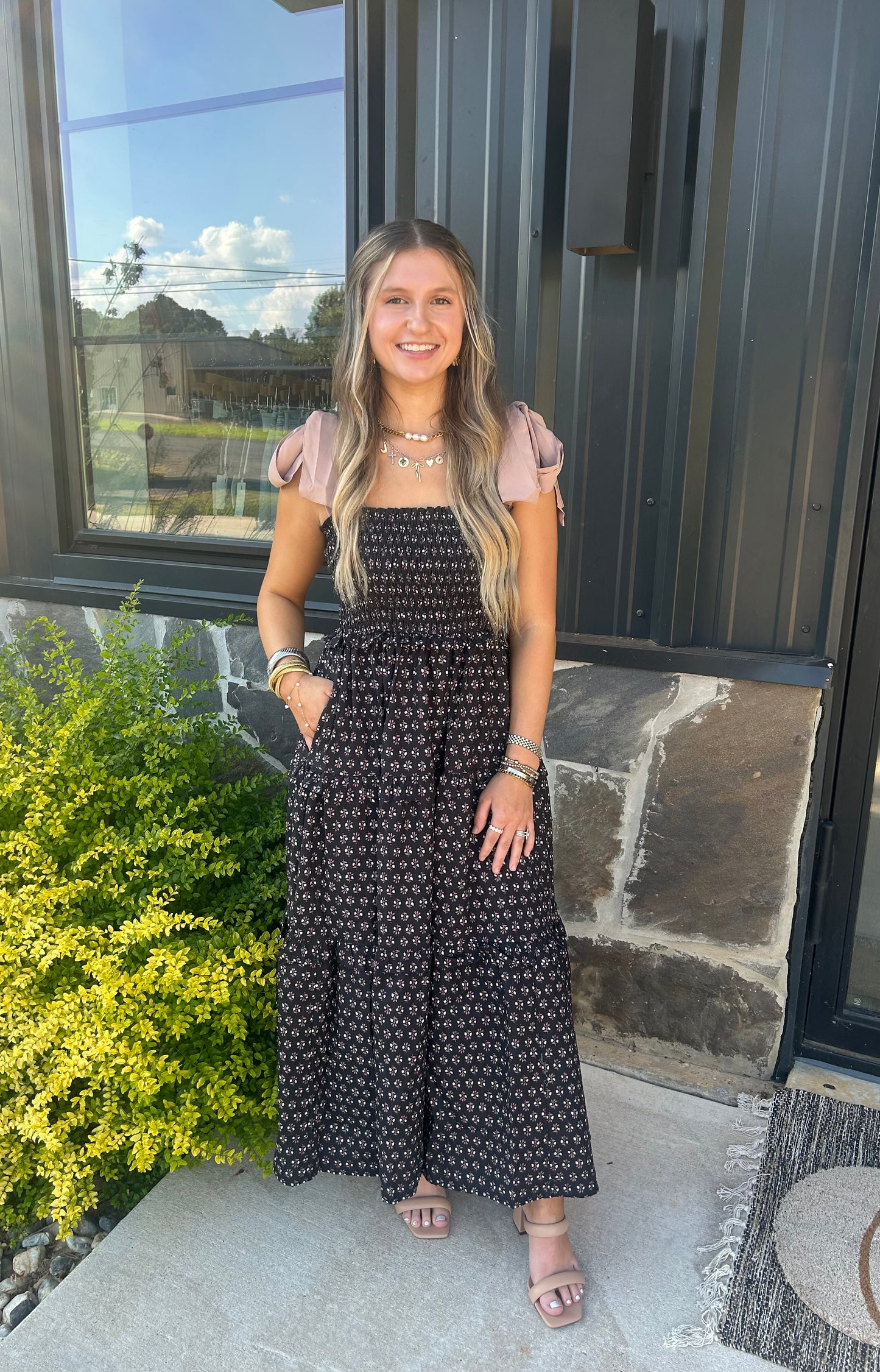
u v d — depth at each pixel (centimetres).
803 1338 147
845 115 171
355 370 141
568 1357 146
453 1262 165
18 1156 170
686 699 201
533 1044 150
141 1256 166
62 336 281
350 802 147
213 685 227
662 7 180
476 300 142
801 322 181
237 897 195
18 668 258
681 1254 165
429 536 143
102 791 196
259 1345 149
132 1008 162
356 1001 157
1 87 266
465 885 148
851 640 193
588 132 178
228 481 273
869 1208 171
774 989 207
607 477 206
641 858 213
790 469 187
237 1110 174
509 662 155
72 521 294
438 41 205
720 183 179
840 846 203
